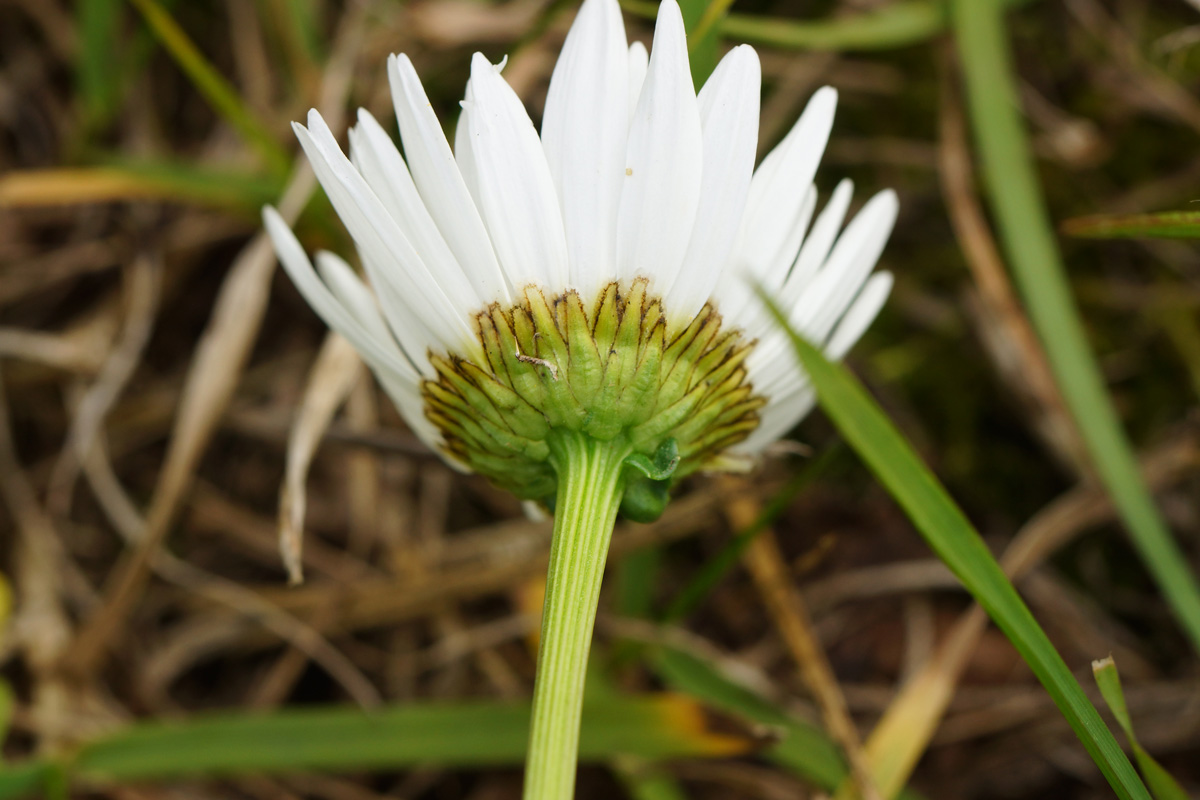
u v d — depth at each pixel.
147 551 0.22
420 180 0.17
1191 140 0.25
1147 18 0.25
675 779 0.21
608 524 0.17
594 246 0.17
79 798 0.22
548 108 0.17
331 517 0.27
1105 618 0.24
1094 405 0.20
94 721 0.23
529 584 0.22
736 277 0.17
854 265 0.17
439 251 0.17
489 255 0.17
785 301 0.17
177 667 0.25
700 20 0.18
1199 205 0.24
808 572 0.25
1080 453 0.22
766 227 0.17
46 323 0.27
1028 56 0.26
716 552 0.25
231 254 0.28
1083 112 0.26
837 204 0.17
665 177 0.17
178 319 0.28
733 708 0.21
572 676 0.17
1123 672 0.23
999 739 0.23
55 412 0.27
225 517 0.26
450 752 0.20
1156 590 0.24
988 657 0.23
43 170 0.28
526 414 0.17
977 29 0.21
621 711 0.20
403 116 0.16
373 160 0.17
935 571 0.24
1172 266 0.25
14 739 0.23
